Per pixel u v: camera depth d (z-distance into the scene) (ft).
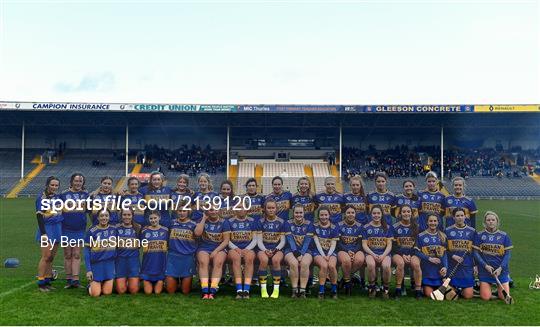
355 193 32.30
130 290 27.86
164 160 151.84
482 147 158.51
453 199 30.73
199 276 28.50
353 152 154.10
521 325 23.04
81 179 30.25
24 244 48.70
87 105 123.24
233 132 155.94
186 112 126.21
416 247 28.22
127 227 28.09
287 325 22.71
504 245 27.61
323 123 141.18
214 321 23.08
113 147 161.27
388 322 23.30
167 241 28.40
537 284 30.30
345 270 28.02
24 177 139.33
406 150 156.35
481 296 27.61
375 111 124.16
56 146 159.84
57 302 25.93
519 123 140.87
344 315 24.27
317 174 142.51
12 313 23.97
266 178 138.72
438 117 134.21
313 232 28.37
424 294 28.22
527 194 129.49
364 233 28.68
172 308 25.03
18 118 137.18
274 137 155.43
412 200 31.45
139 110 124.36
